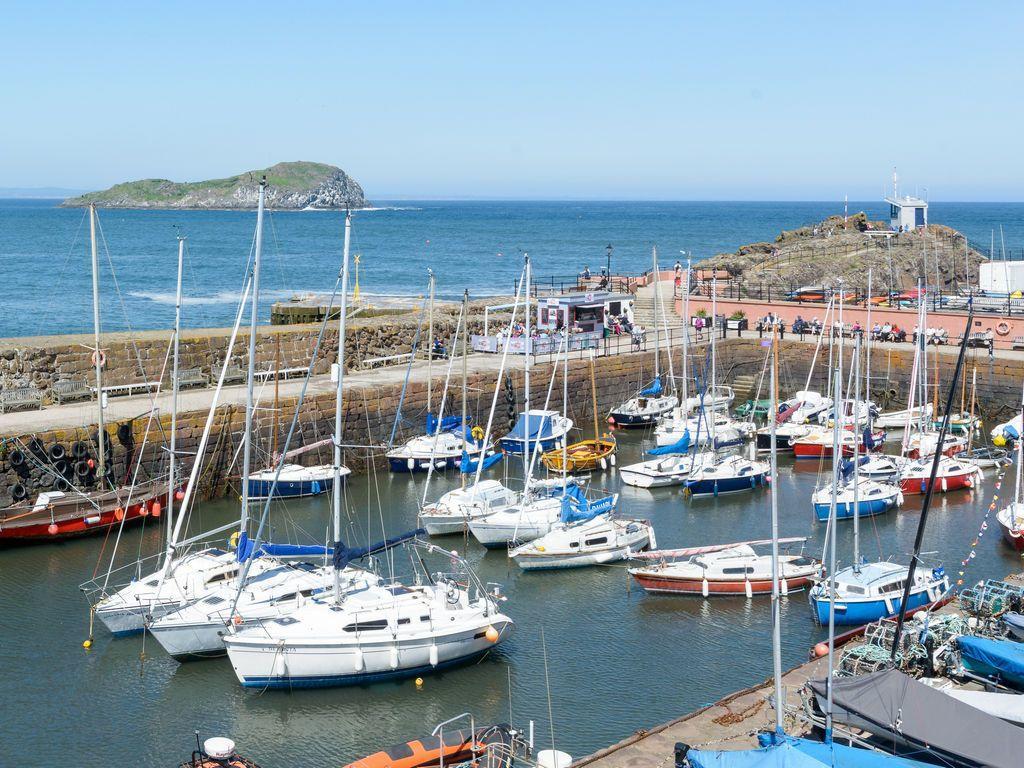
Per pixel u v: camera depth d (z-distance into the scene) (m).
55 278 123.62
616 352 64.69
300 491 45.78
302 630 28.50
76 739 26.02
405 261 163.75
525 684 28.88
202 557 33.62
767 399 66.56
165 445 43.91
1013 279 85.00
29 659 30.08
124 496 40.66
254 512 43.62
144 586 31.91
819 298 77.12
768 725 23.75
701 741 23.12
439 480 48.94
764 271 90.12
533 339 63.16
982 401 61.94
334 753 25.45
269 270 142.25
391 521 42.75
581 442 52.50
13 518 38.19
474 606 30.47
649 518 43.59
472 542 40.91
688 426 54.00
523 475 49.81
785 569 35.66
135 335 52.50
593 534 38.00
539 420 52.09
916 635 26.81
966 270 96.56
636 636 31.98
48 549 38.56
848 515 43.09
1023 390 56.84
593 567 37.94
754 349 69.88
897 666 25.42
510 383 57.34
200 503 44.81
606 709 27.44
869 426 50.69
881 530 41.94
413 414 52.84
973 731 20.80
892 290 82.19
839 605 31.67
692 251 186.12
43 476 40.97
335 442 30.53
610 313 72.38
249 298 94.25
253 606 29.95
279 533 40.84
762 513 44.44
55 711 27.31
